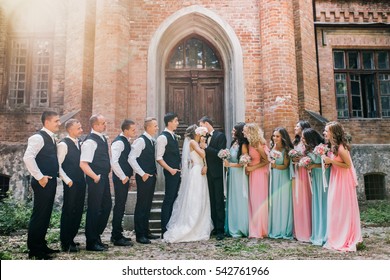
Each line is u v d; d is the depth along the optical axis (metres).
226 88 8.45
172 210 5.55
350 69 10.05
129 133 5.00
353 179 4.55
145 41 8.09
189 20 8.34
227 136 8.29
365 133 9.72
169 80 8.64
